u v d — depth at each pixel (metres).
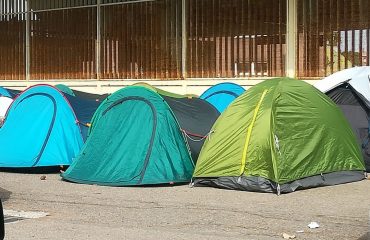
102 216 6.19
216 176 7.46
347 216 6.07
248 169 7.31
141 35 12.04
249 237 5.45
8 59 13.61
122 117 8.13
